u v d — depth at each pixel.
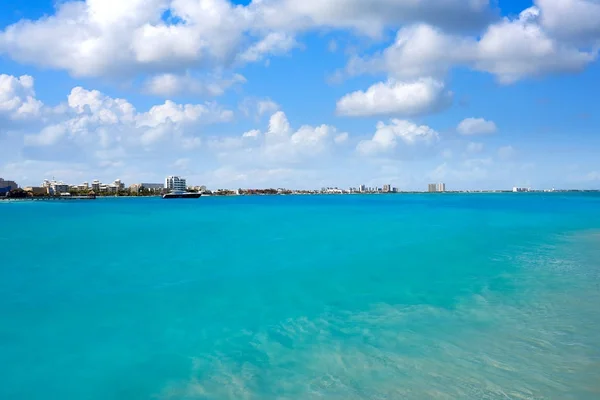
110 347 10.31
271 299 14.31
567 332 10.38
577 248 25.52
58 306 13.73
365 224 45.12
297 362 9.05
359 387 7.81
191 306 13.59
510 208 79.06
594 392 7.38
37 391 8.26
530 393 7.38
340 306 13.33
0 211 85.94
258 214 66.75
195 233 36.94
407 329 10.91
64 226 45.09
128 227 43.53
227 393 7.82
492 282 16.22
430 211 71.25
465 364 8.63
